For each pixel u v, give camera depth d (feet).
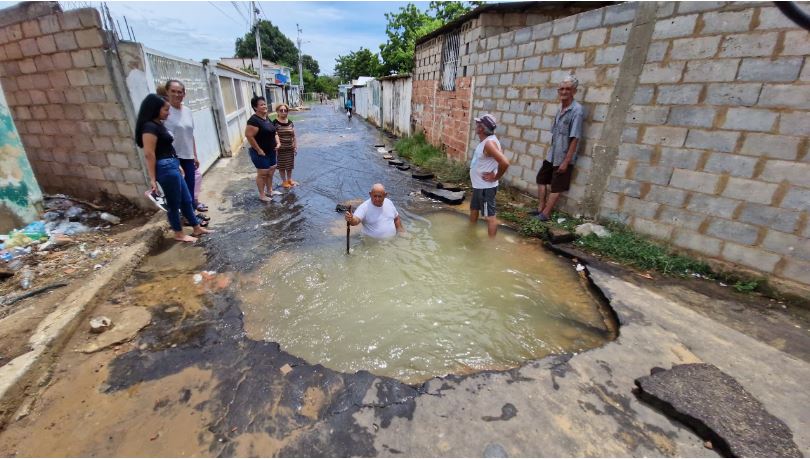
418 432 6.77
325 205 20.58
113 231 15.60
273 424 6.98
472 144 26.40
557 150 16.72
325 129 60.13
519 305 11.17
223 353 8.86
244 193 22.76
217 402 7.47
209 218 17.87
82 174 18.19
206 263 13.38
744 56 11.02
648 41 13.28
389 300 11.24
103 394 7.63
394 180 26.86
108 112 16.25
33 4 14.93
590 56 15.67
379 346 9.30
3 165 13.65
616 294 11.35
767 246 11.38
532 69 19.21
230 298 11.16
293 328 9.87
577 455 6.34
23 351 8.17
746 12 10.80
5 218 13.80
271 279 12.29
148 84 17.31
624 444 6.57
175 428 6.89
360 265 13.28
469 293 11.73
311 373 8.29
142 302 10.85
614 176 15.30
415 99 42.52
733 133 11.60
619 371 8.23
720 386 7.67
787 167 10.67
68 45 15.33
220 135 34.76
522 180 21.02
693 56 12.16
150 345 9.07
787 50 10.19
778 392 7.56
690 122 12.58
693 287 11.93
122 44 15.93
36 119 17.46
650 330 9.64
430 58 35.96
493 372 8.24
